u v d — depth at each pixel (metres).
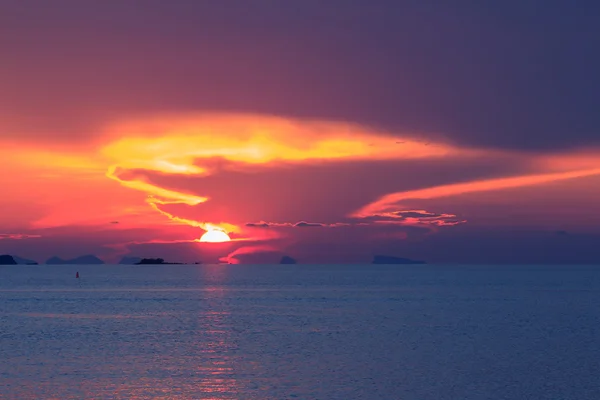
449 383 43.06
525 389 41.41
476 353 55.38
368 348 58.25
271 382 43.09
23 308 104.94
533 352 55.94
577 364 49.97
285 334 68.75
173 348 58.22
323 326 76.69
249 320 84.00
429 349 57.69
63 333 70.12
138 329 73.75
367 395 39.75
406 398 39.12
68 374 45.56
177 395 39.44
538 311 98.00
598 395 39.97
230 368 48.00
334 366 48.91
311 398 38.91
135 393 39.88
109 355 54.03
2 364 49.50
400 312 96.12
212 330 72.62
